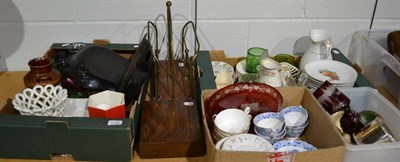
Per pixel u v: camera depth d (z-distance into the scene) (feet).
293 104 3.47
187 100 3.60
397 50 4.14
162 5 4.23
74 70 3.42
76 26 4.31
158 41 4.43
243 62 4.28
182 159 3.17
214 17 4.34
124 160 3.06
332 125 2.89
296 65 4.37
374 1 4.39
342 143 2.76
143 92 3.63
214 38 4.48
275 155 2.60
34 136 2.93
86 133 2.90
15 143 2.97
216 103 3.24
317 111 3.13
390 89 4.13
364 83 3.80
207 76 3.74
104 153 3.02
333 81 3.71
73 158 3.07
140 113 3.42
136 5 4.21
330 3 4.36
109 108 3.06
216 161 2.63
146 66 3.91
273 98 3.26
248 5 4.30
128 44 4.32
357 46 4.58
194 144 3.10
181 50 4.48
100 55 3.65
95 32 4.36
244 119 3.10
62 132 2.90
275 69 3.53
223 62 4.30
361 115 3.32
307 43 4.59
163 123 3.27
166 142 3.07
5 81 4.29
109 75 3.51
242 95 3.25
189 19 4.33
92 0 4.15
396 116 3.15
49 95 3.24
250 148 2.82
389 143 2.81
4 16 4.18
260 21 4.42
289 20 4.44
